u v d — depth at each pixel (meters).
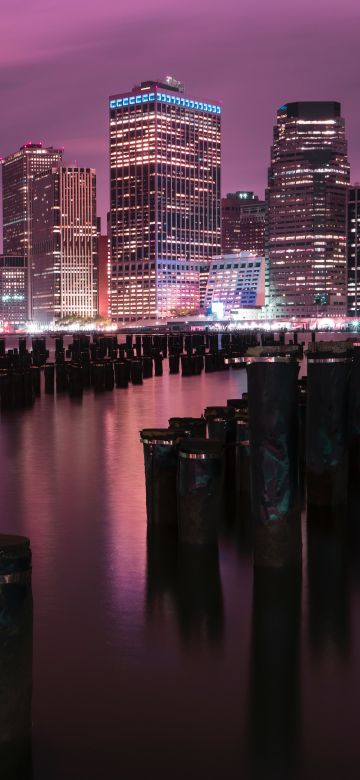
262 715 6.33
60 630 8.02
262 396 9.82
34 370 43.97
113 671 7.09
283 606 8.65
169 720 6.28
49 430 25.61
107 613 8.47
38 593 9.10
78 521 12.63
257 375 9.80
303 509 13.08
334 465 13.17
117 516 13.00
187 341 99.12
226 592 9.10
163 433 12.18
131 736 6.08
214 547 11.01
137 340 111.31
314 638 7.77
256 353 9.77
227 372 70.19
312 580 9.52
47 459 19.20
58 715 6.38
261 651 7.47
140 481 16.22
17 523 12.50
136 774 5.62
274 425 9.85
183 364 65.38
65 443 22.25
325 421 13.05
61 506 13.79
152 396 40.59
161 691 6.72
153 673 7.04
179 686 6.80
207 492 11.07
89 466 18.12
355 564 10.11
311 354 13.12
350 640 7.71
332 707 6.44
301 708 6.42
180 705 6.50
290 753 5.83
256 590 9.17
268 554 10.01
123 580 9.57
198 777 5.59
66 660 7.32
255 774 5.62
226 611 8.50
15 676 5.83
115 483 16.00
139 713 6.39
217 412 15.48
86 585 9.38
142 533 11.84
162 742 6.00
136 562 10.31
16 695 5.86
